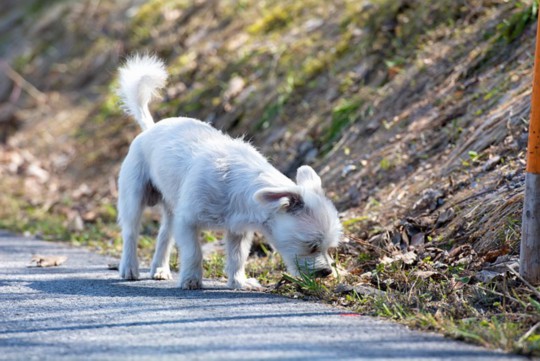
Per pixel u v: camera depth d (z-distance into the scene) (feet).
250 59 45.52
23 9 74.23
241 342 17.43
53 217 41.24
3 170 50.70
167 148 26.11
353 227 28.84
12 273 27.61
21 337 18.24
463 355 16.58
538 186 20.62
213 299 22.76
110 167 46.47
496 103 30.94
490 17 35.86
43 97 59.52
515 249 23.18
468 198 26.71
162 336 18.04
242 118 41.91
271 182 23.97
